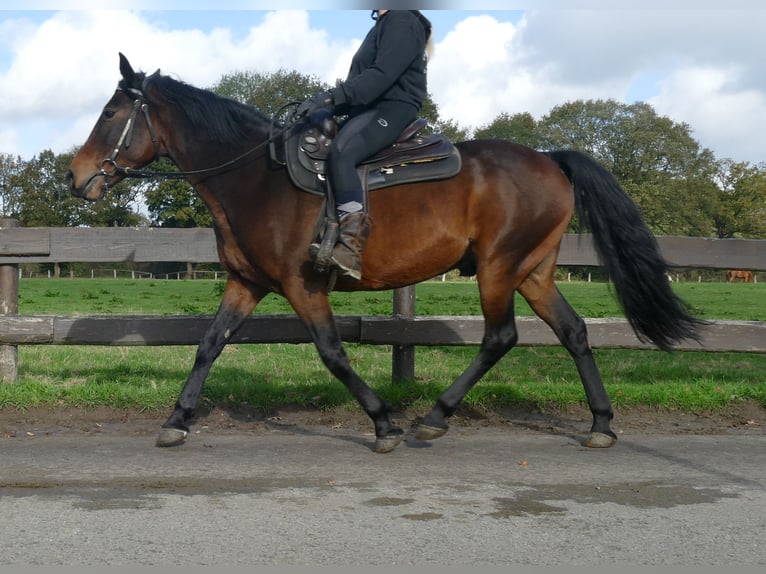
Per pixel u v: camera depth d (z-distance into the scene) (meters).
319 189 4.96
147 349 10.13
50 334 6.70
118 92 5.32
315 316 5.05
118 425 5.85
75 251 6.88
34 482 4.34
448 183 5.09
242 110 5.26
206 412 6.16
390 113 5.04
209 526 3.65
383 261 5.05
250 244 5.09
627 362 9.42
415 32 5.00
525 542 3.49
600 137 64.38
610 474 4.63
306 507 3.94
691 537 3.57
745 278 52.88
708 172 64.62
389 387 6.55
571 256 6.77
